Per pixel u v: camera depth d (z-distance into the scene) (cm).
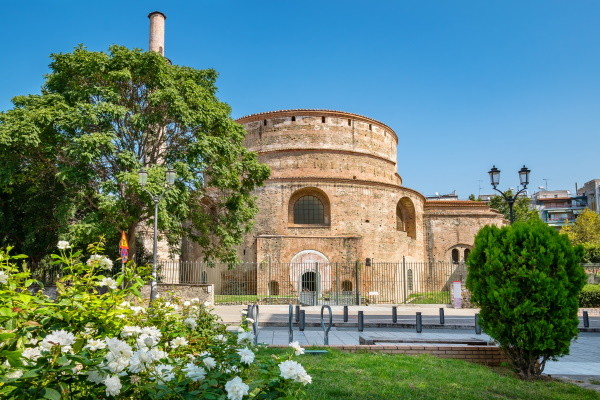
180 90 2464
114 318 495
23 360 365
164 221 2153
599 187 10644
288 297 3256
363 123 4406
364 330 1770
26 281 521
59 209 2222
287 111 4244
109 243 2462
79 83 2392
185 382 353
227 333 664
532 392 811
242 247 3838
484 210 4931
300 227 3856
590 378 984
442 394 767
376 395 749
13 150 2197
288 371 348
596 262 5203
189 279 3519
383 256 4000
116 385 324
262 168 2769
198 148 2303
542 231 966
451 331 1748
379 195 4088
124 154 2189
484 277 987
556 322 924
